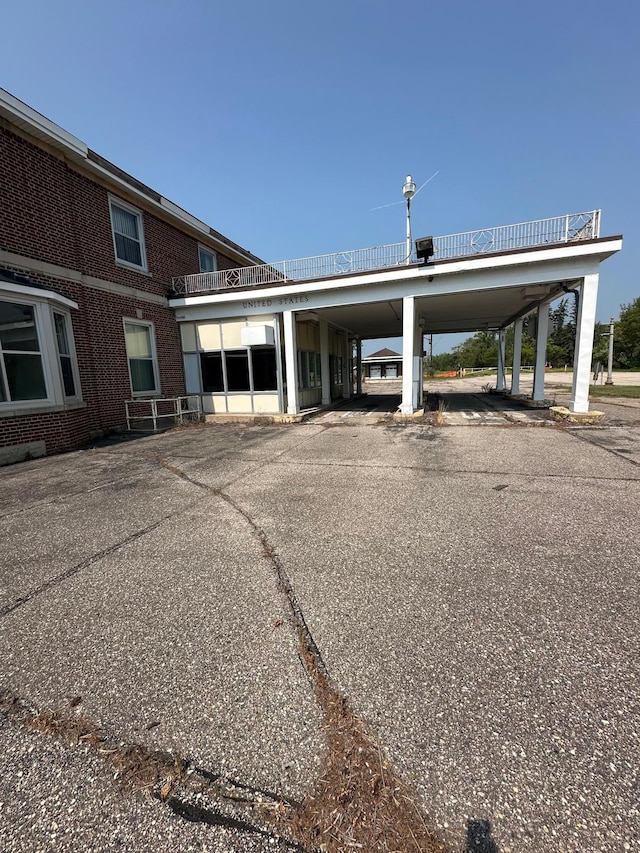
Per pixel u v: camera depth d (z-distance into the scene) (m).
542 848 1.33
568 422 10.16
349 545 3.64
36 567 3.43
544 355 14.12
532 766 1.61
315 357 15.87
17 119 8.13
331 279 11.34
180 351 13.59
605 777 1.55
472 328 21.73
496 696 1.95
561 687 1.99
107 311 10.68
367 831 1.40
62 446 8.57
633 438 8.08
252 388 13.00
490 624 2.48
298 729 1.82
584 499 4.64
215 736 1.80
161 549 3.70
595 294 9.70
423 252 10.42
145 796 1.55
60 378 8.59
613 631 2.39
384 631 2.45
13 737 1.83
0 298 7.47
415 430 9.96
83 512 4.75
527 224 9.80
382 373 44.72
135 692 2.06
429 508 4.50
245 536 3.92
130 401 11.20
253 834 1.41
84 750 1.75
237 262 17.64
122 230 11.41
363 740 1.75
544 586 2.88
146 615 2.71
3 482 6.21
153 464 7.16
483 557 3.33
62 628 2.60
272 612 2.69
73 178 9.70
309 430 10.59
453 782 1.56
